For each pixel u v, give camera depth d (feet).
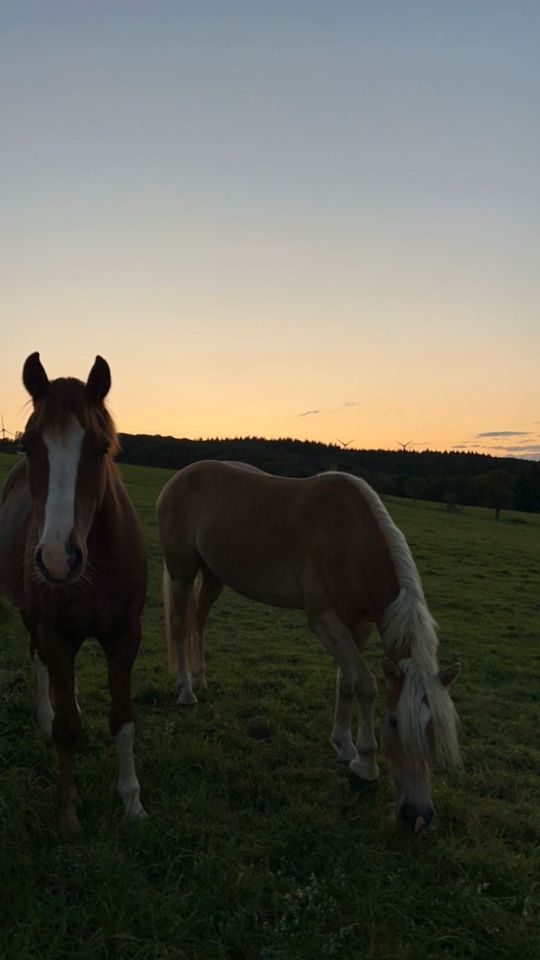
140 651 22.65
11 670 17.08
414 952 8.23
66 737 10.65
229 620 28.66
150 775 12.60
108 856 9.48
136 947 8.09
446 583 43.09
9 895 8.77
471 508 135.13
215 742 14.29
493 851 10.60
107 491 10.69
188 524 17.30
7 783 11.03
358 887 9.49
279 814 11.48
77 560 9.06
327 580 13.58
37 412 9.75
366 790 12.73
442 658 25.04
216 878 9.37
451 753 10.78
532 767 15.05
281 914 8.90
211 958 8.08
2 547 13.88
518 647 27.71
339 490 13.93
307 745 14.88
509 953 8.38
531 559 60.13
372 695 13.09
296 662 22.57
